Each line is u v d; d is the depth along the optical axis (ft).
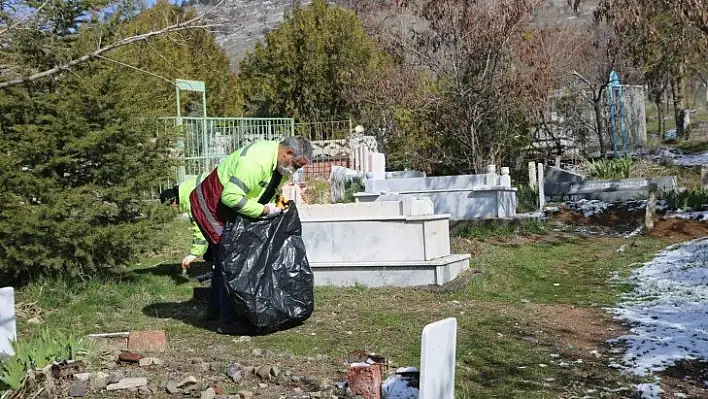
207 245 25.39
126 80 28.68
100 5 27.91
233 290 20.86
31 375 15.17
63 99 26.91
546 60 64.08
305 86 80.48
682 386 17.58
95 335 20.34
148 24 35.88
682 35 55.06
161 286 27.86
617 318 24.64
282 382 16.01
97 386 15.43
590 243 42.29
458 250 38.40
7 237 25.22
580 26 90.48
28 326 22.27
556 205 54.44
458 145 65.57
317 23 81.41
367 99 70.44
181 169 48.67
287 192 41.60
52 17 26.99
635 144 87.35
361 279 28.48
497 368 18.84
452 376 13.64
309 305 22.08
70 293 25.62
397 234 28.25
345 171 54.44
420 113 64.54
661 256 36.40
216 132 60.85
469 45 60.39
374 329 22.03
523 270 33.65
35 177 25.73
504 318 23.94
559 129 78.28
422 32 63.46
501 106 61.26
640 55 54.80
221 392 15.16
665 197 50.11
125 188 27.37
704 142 93.81
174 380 15.85
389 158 72.13
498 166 64.23
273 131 69.26
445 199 46.93
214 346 20.08
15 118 26.91
